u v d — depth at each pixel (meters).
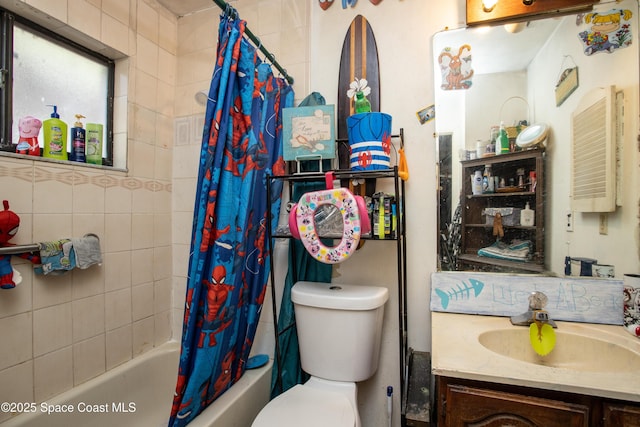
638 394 0.65
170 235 1.74
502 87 1.17
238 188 1.18
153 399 1.54
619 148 1.05
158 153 1.67
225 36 1.10
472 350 0.85
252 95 1.22
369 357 1.17
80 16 1.29
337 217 1.12
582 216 1.08
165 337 1.71
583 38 1.08
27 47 1.22
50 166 1.20
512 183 1.16
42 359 1.17
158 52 1.66
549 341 0.94
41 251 1.12
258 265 1.33
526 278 1.10
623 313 1.00
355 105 1.27
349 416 0.98
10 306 1.08
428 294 1.28
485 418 0.75
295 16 1.48
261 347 1.52
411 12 1.30
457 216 1.22
